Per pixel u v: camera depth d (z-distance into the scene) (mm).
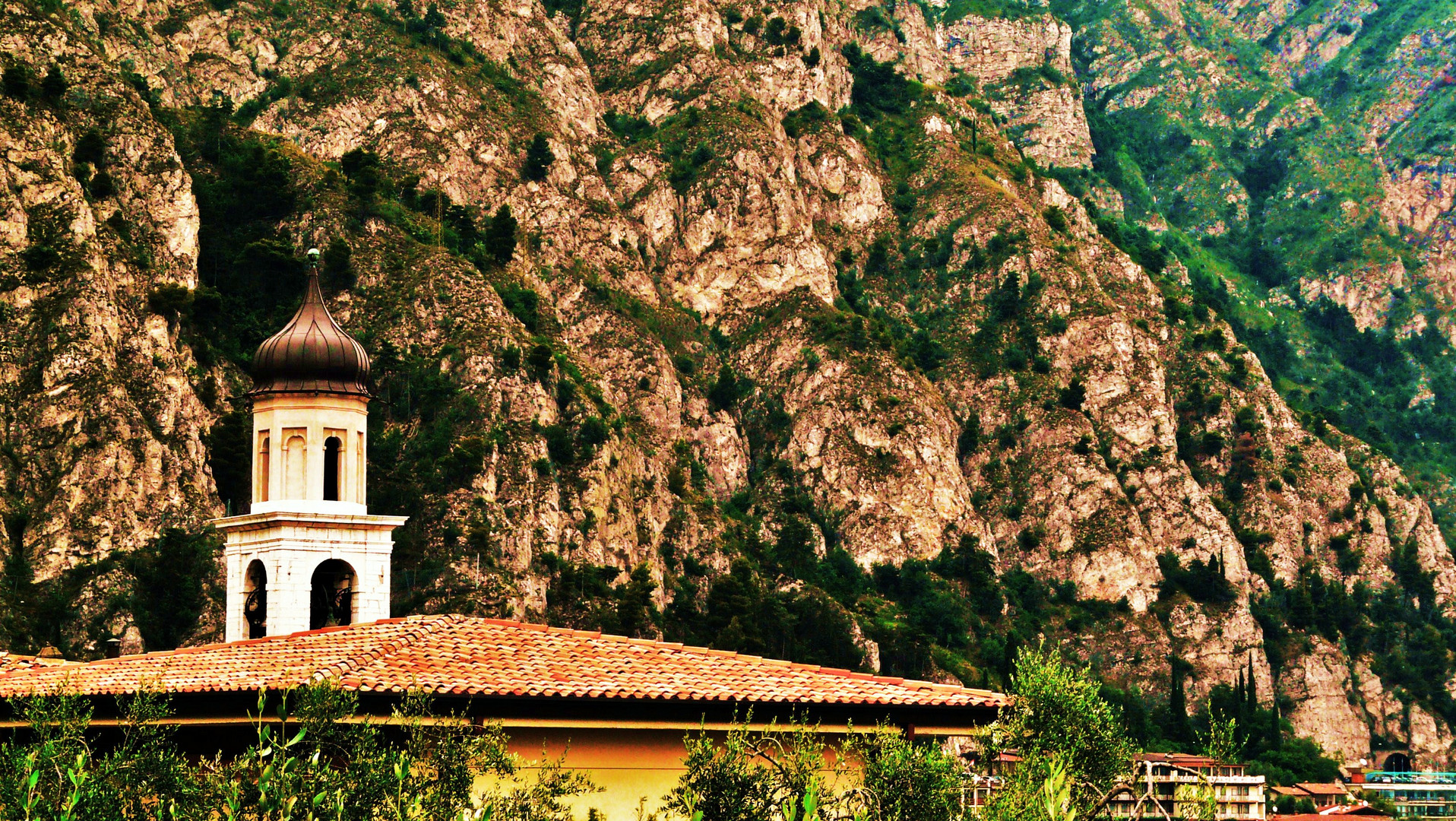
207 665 56969
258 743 47750
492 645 55844
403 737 48000
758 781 42969
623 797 50594
